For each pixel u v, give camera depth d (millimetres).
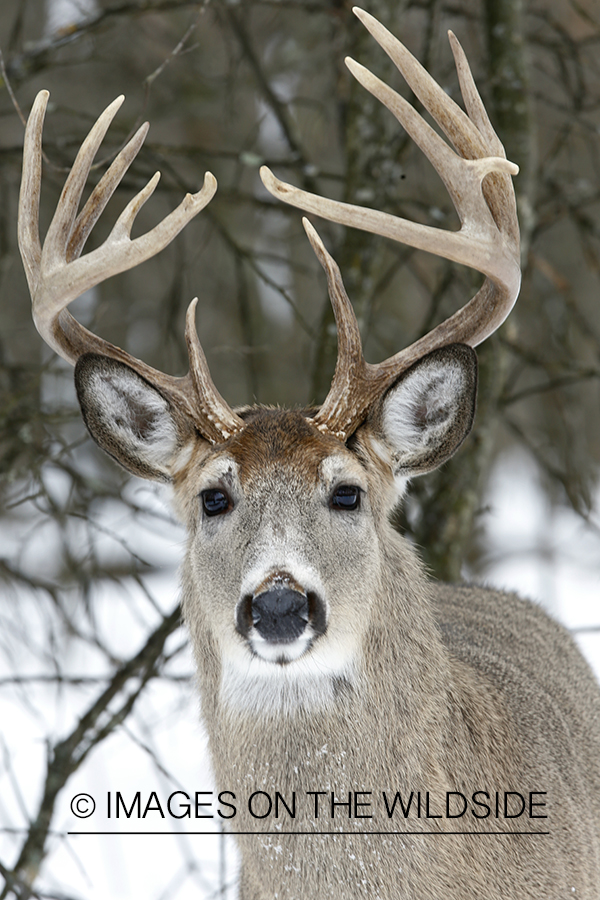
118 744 20812
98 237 28219
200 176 26594
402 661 10773
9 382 21484
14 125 28422
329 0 20000
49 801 15219
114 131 19438
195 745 20969
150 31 27828
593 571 28656
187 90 28141
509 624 14133
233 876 15117
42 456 16969
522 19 20047
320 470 10680
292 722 10484
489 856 10500
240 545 10469
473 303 11477
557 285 20906
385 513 11375
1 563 18656
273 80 27719
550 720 12047
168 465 11898
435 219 18531
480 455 18281
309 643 10156
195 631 11266
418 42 26594
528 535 31125
